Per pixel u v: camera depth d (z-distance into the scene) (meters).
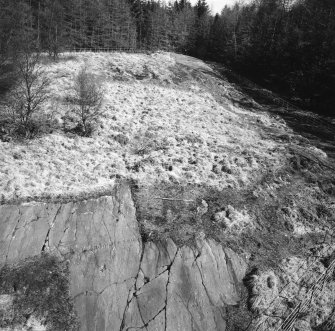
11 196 14.36
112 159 18.52
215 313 12.30
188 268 13.22
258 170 19.09
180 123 24.03
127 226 14.38
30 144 18.22
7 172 15.56
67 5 41.62
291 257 14.64
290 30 40.19
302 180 18.94
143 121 23.28
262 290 13.12
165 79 32.12
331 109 30.42
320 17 39.22
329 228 16.28
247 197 17.08
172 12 64.81
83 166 17.31
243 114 28.53
